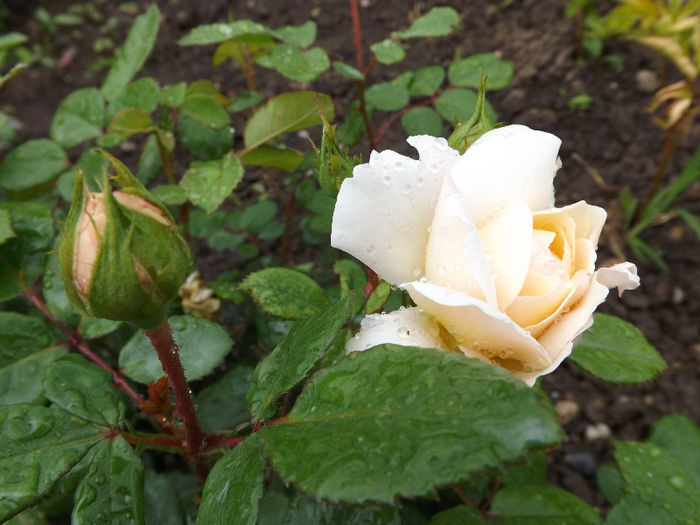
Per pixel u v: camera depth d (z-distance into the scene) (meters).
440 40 0.46
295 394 0.17
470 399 0.10
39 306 0.20
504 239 0.13
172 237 0.12
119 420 0.16
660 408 0.34
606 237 0.39
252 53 0.32
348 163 0.15
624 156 0.42
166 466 0.28
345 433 0.11
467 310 0.12
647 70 0.45
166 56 0.50
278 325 0.22
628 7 0.40
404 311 0.14
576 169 0.42
